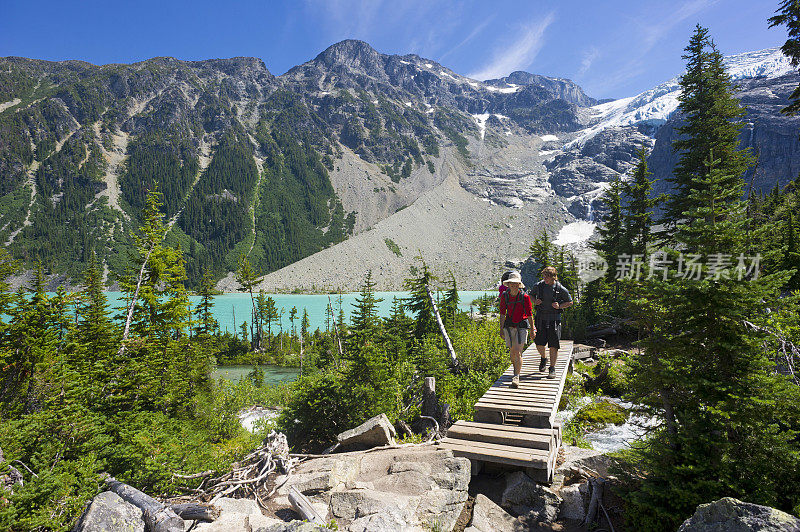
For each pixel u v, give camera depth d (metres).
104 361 13.18
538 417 6.27
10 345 14.87
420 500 4.86
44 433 7.54
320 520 4.59
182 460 7.71
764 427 4.60
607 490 5.53
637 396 5.75
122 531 4.36
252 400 21.30
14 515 5.48
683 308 5.12
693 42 23.91
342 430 10.01
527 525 4.85
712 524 3.60
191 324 21.91
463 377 14.35
